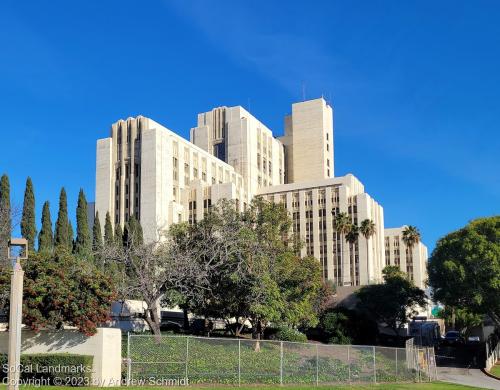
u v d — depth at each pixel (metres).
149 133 109.81
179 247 45.00
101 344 26.06
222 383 28.30
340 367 35.31
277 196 134.25
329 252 127.12
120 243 53.75
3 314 31.50
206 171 121.44
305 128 149.00
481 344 83.50
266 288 44.78
